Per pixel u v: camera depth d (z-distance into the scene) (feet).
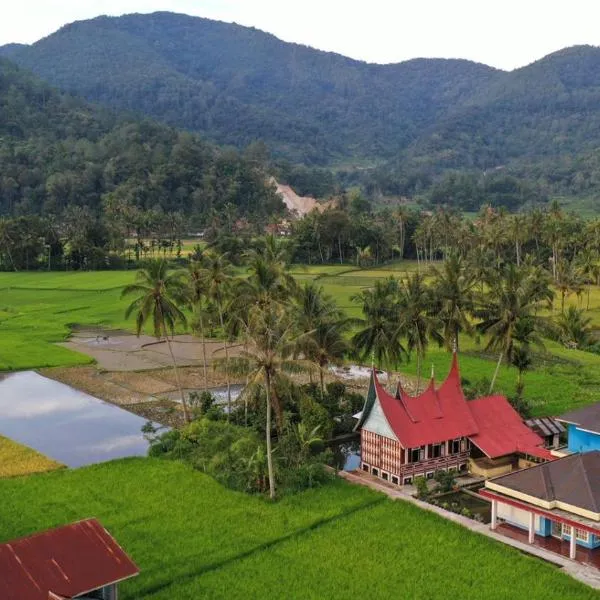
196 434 217.77
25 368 325.21
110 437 235.61
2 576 111.14
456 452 206.80
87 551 119.85
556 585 139.03
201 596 133.59
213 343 386.11
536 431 220.02
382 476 201.98
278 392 195.11
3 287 563.07
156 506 173.47
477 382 275.80
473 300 251.60
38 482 188.75
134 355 357.00
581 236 612.29
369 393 204.64
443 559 149.48
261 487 185.16
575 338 390.83
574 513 154.71
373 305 253.85
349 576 141.90
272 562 147.33
